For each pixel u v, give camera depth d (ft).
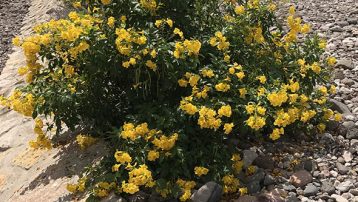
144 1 13.80
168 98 13.87
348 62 18.24
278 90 13.25
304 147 14.14
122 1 13.89
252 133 14.33
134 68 13.33
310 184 12.57
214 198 11.93
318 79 15.07
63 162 14.78
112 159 13.14
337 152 13.89
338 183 12.66
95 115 14.65
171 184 12.23
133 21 14.12
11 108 19.80
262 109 12.34
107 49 13.10
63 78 14.26
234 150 13.51
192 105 12.30
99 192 12.34
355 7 23.53
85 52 13.12
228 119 13.16
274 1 24.29
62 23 13.74
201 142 13.06
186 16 14.79
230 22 15.14
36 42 13.41
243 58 14.65
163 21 13.83
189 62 13.43
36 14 29.32
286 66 14.93
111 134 14.49
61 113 14.16
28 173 15.21
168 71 13.07
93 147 14.74
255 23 14.85
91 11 14.66
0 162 16.55
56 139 16.17
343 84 17.17
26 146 16.90
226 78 13.24
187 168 12.55
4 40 26.91
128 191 11.32
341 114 15.48
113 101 14.94
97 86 14.14
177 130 12.70
